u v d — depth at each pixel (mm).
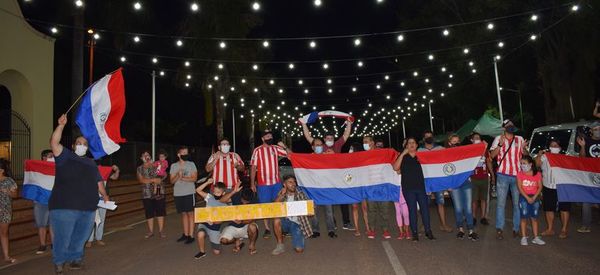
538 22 24141
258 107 41969
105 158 23312
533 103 38938
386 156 10266
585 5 20141
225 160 10992
